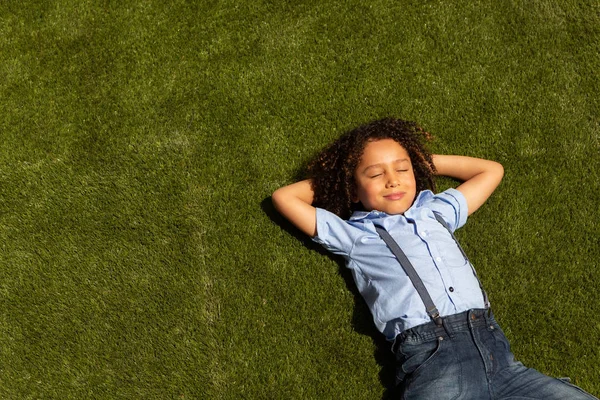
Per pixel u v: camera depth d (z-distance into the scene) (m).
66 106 2.98
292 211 2.51
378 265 2.39
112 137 2.90
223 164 2.81
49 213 2.77
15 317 2.62
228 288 2.62
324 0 3.14
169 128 2.90
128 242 2.71
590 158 2.75
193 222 2.72
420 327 2.24
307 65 3.00
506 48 2.97
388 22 3.06
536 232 2.65
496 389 2.16
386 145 2.51
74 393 2.52
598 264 2.59
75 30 3.16
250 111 2.92
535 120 2.82
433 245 2.37
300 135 2.86
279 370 2.50
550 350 2.48
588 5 3.04
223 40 3.09
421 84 2.92
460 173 2.66
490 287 2.58
